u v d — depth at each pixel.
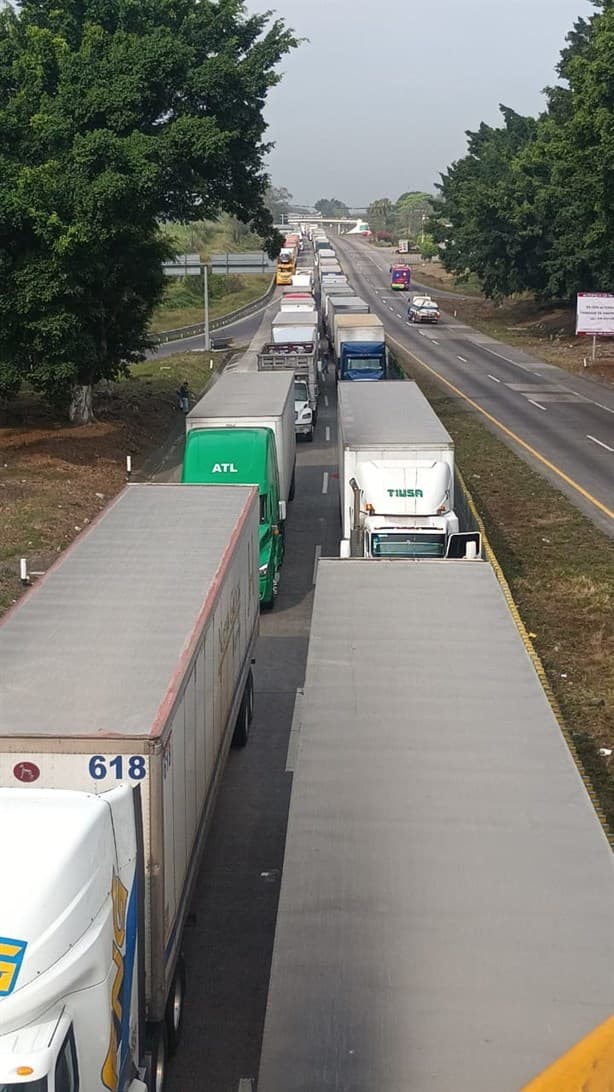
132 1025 7.97
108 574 12.80
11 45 35.72
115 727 8.66
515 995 6.70
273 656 19.58
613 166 44.12
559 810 8.71
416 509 20.69
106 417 41.12
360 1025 6.47
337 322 54.00
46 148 33.03
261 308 100.81
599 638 19.73
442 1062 6.20
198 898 12.28
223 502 16.45
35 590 12.18
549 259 78.62
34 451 34.81
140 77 34.50
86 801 7.60
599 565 24.23
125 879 7.89
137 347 40.50
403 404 27.02
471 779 9.17
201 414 25.50
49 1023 6.47
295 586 23.50
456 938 7.20
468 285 120.94
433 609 13.20
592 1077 6.09
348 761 9.45
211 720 11.88
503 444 38.31
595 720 16.47
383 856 8.08
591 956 7.02
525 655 11.81
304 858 8.06
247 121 38.88
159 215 40.09
